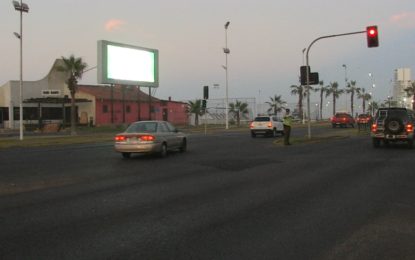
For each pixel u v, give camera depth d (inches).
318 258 229.6
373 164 629.9
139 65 2076.8
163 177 515.5
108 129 2031.3
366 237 267.4
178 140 816.3
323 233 276.2
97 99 2362.2
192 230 284.7
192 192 418.6
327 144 1020.5
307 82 1133.1
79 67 1804.9
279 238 265.4
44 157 777.6
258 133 1477.6
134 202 374.3
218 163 648.4
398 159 695.1
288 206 354.6
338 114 2209.6
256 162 657.6
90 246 251.8
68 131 1993.1
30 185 464.1
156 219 314.8
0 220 313.6
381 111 946.7
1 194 413.4
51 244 256.1
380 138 912.9
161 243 256.8
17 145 1120.8
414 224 298.4
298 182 472.7
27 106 2409.0
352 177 506.6
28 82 2390.5
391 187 440.1
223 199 384.5
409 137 897.5
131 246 251.4
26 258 231.3
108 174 542.6
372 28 1052.5
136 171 568.4
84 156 784.9
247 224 299.1
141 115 2637.8
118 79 1983.3
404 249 244.5
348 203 365.4
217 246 250.7
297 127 2230.6
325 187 441.7
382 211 336.5
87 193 416.8
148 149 718.5
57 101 2255.2
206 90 1823.3
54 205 363.9
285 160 684.1
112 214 331.0
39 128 2089.1
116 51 1975.9
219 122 3110.2
